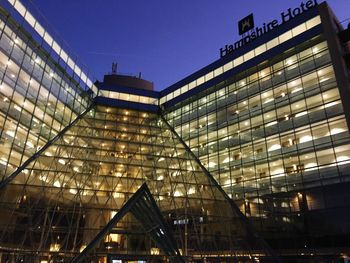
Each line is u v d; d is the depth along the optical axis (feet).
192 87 201.77
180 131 191.52
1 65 124.57
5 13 129.29
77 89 179.83
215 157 164.66
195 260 102.27
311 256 114.83
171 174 133.39
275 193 132.16
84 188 111.75
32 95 140.46
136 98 214.69
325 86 133.59
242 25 192.34
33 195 103.14
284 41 158.40
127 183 119.65
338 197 114.32
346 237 107.24
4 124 122.01
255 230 119.14
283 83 150.71
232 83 177.27
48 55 155.12
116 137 161.79
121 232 101.81
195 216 113.70
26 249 90.07
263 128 150.10
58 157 123.44
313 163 125.80
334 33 136.98
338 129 123.85
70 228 97.60
